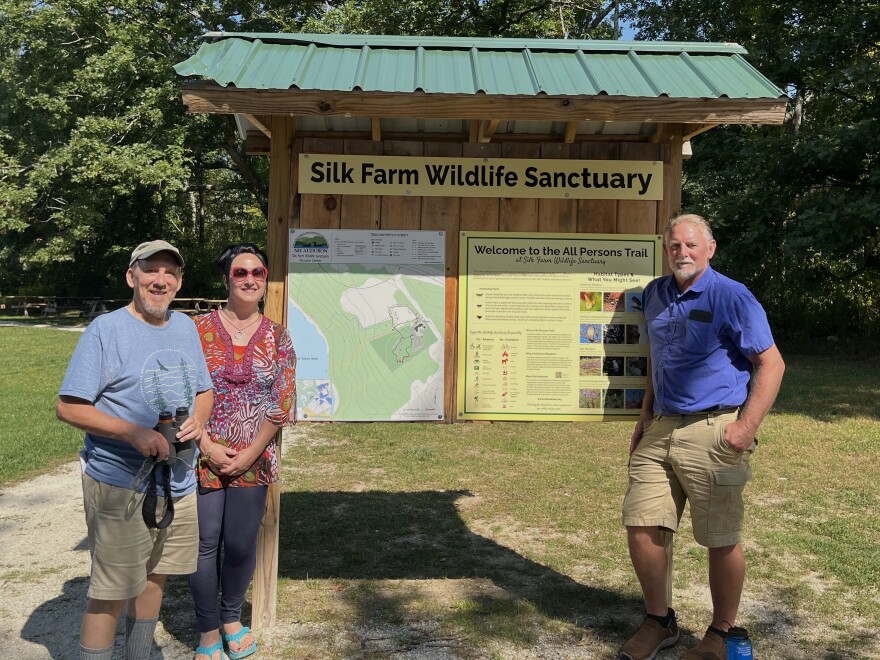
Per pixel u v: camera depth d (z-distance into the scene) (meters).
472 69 3.43
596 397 3.73
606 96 3.14
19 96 23.66
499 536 4.92
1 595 3.90
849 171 15.85
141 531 2.59
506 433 8.40
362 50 3.56
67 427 8.16
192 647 3.36
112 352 2.56
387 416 3.68
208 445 3.07
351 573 4.25
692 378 3.12
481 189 3.67
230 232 38.84
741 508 3.11
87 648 2.58
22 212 23.16
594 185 3.69
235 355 3.18
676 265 3.13
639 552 3.26
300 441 7.97
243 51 3.47
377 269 3.66
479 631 3.49
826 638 3.48
